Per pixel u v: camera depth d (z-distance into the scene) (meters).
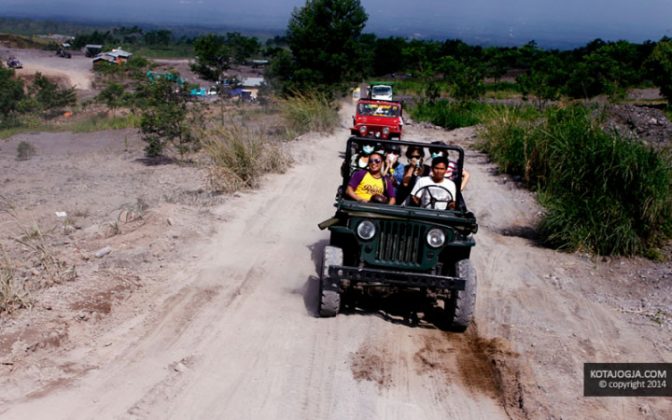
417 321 6.98
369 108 19.17
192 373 5.53
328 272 6.29
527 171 14.87
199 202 11.33
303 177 14.67
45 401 4.91
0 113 43.38
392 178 7.83
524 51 77.75
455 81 39.41
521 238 10.94
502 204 13.28
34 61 111.62
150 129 17.67
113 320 6.46
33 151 20.69
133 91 55.88
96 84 76.12
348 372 5.71
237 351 5.99
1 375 5.17
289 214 11.27
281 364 5.79
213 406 5.05
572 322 7.23
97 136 26.22
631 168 10.12
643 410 5.34
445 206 7.07
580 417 5.20
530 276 8.86
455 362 6.09
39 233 7.97
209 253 8.74
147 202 11.68
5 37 145.62
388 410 5.14
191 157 18.12
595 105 24.75
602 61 43.41
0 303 6.08
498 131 19.53
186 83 18.30
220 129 15.73
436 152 7.51
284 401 5.18
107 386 5.21
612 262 9.64
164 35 162.00
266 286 7.75
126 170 16.39
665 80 36.59
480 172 16.95
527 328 6.97
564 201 10.67
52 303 6.40
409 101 47.16
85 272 7.41
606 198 10.17
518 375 5.85
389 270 6.53
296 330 6.50
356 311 7.13
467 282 6.47
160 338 6.16
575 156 11.04
